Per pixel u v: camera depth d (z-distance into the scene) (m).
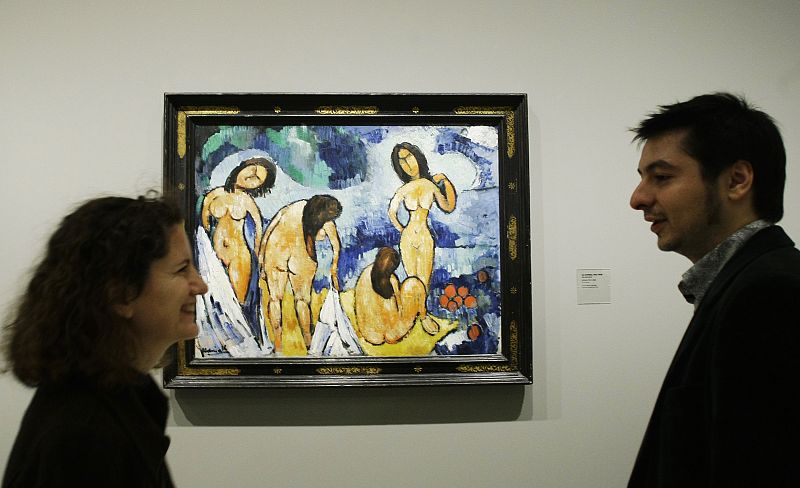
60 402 0.86
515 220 2.03
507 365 2.01
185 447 2.03
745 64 2.16
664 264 2.12
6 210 2.05
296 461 2.04
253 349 2.00
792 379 0.83
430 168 2.05
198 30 2.10
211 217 2.01
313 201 2.03
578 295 2.10
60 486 0.78
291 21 2.11
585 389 2.09
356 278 2.03
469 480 2.06
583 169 2.12
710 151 1.04
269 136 2.04
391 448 2.05
